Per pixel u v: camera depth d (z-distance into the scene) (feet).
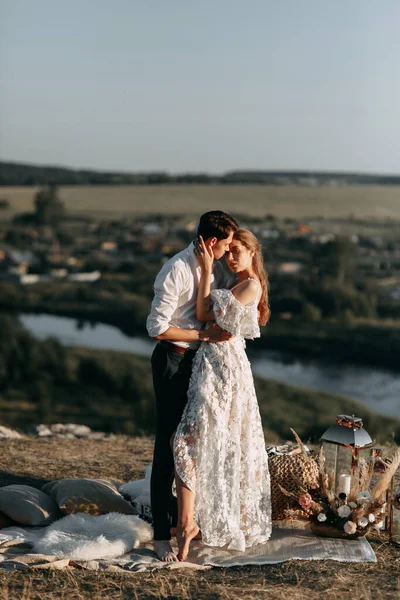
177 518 13.28
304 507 13.43
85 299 289.33
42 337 198.80
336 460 14.11
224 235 12.96
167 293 12.80
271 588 11.28
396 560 12.66
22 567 11.84
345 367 172.65
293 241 502.79
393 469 13.65
